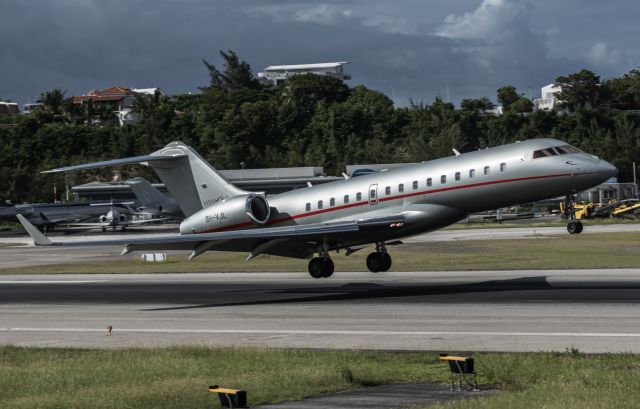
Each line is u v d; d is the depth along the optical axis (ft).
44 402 104.17
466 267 280.72
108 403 102.58
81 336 163.94
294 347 142.00
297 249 236.02
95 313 198.59
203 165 257.14
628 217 603.67
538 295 194.39
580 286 209.26
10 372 125.90
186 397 104.42
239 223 245.65
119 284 275.39
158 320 182.09
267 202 247.91
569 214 234.99
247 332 160.45
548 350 129.29
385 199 228.43
